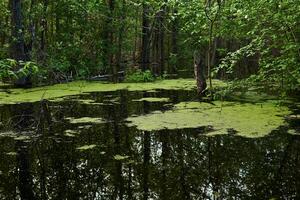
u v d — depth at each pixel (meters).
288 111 10.88
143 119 10.38
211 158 7.45
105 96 14.09
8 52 18.64
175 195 5.90
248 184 6.24
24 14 18.30
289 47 9.52
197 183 6.32
